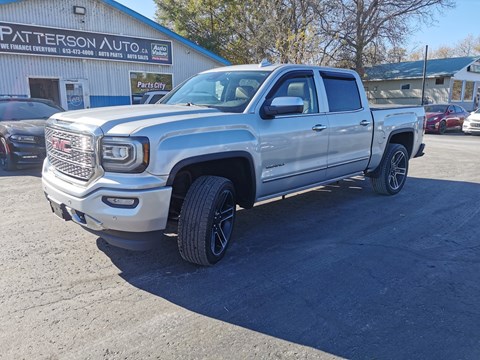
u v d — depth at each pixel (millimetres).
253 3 28625
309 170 4953
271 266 3891
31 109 9586
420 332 2850
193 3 30312
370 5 28578
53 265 3805
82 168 3414
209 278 3613
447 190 7293
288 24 26578
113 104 17438
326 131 5062
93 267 3779
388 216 5609
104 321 2902
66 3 15391
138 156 3158
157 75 18703
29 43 14656
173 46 19000
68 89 16047
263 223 5207
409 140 7199
